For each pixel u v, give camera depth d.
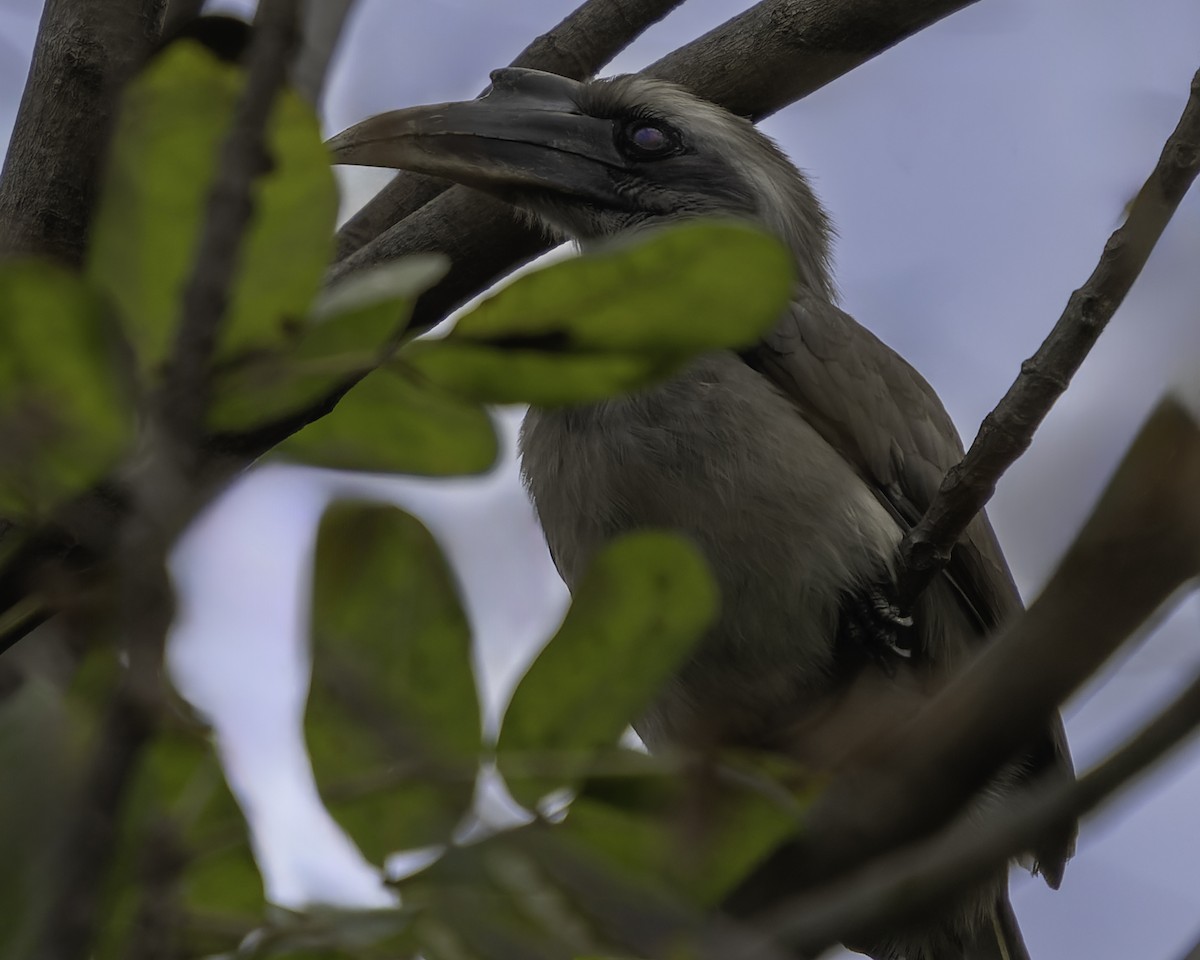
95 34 7.06
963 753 3.49
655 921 3.57
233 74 3.58
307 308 3.58
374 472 4.13
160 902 3.26
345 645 4.37
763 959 3.41
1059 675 3.30
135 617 2.87
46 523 3.65
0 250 7.02
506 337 3.75
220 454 3.96
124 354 3.43
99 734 2.95
